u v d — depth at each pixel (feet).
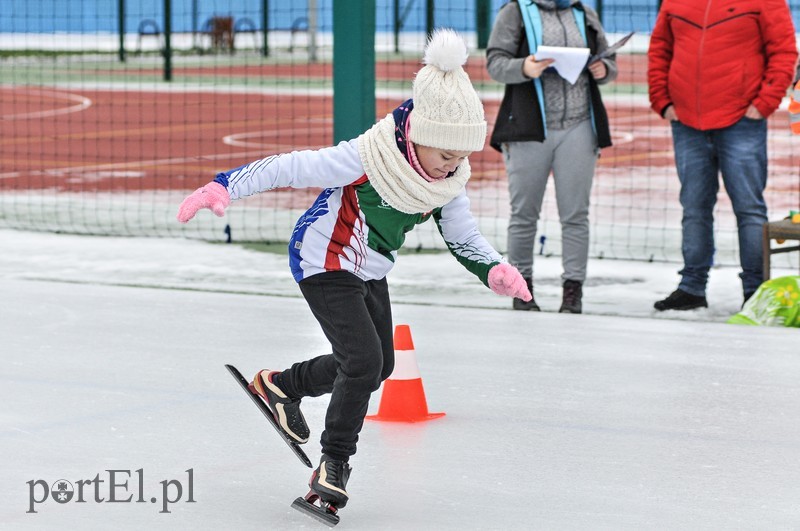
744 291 59.57
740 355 48.24
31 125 166.50
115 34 325.01
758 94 57.41
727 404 41.01
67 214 92.22
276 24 266.57
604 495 31.96
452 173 29.60
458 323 54.08
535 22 57.00
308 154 29.09
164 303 57.82
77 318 54.08
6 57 290.97
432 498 31.71
